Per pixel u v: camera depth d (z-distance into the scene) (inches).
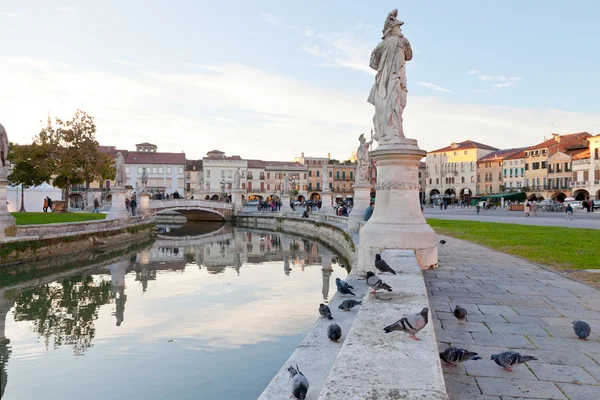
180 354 374.9
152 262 957.2
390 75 405.1
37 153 1660.9
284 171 4153.5
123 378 327.9
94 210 1969.7
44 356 379.2
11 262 787.4
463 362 184.9
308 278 740.0
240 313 502.9
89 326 465.4
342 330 242.1
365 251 401.1
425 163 4601.4
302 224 1708.9
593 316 251.4
